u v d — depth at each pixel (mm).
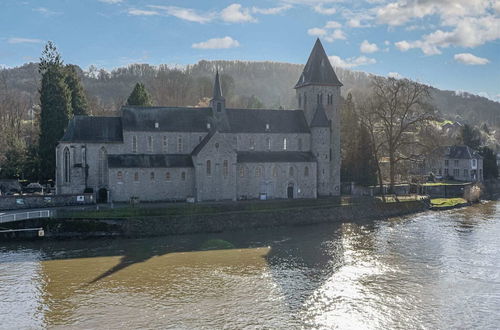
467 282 42625
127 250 53094
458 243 57062
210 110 81250
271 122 83750
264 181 78625
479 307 36906
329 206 73000
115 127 75625
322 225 68938
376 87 88562
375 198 81188
